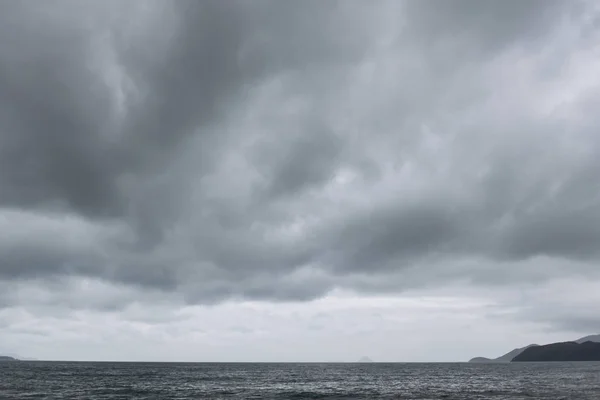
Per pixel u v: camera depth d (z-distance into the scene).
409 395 74.81
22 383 95.50
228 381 113.12
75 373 146.00
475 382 111.56
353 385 102.44
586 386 93.19
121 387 88.50
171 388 87.81
